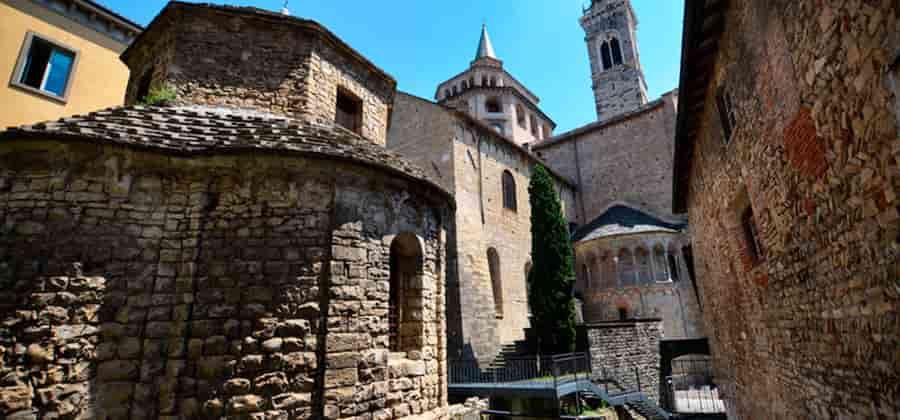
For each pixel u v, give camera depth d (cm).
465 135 2502
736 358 1198
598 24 5381
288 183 843
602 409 1850
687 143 1251
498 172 2691
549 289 2166
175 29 1107
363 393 812
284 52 1174
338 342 798
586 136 3697
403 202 1003
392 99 1515
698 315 2691
